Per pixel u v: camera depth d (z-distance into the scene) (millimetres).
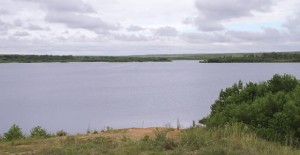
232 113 11031
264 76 115312
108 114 45688
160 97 67375
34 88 98125
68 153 7797
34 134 13148
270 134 9609
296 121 9812
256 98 11961
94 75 160875
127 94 76062
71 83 115438
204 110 46125
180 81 113438
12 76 163875
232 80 108062
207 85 95000
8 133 12781
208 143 8031
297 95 10969
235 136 8570
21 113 49062
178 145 8055
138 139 9297
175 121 36688
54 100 67750
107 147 8398
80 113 47812
